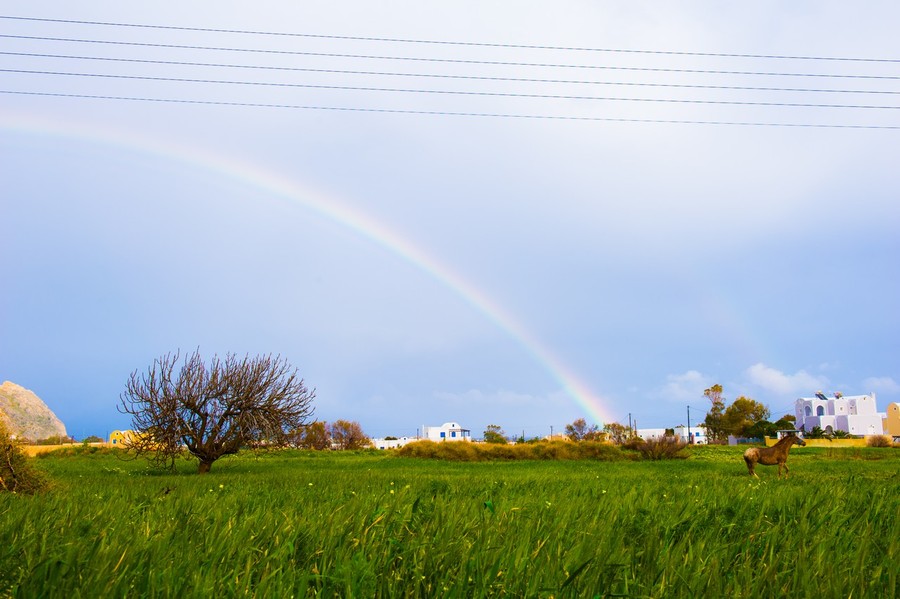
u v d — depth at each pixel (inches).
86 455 2110.0
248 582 154.5
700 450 2603.3
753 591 154.7
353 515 257.3
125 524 238.2
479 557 172.7
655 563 181.2
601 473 1061.8
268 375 1460.4
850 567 179.2
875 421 5103.3
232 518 245.0
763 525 261.6
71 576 149.9
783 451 1011.9
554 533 221.0
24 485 504.4
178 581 151.4
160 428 1332.4
